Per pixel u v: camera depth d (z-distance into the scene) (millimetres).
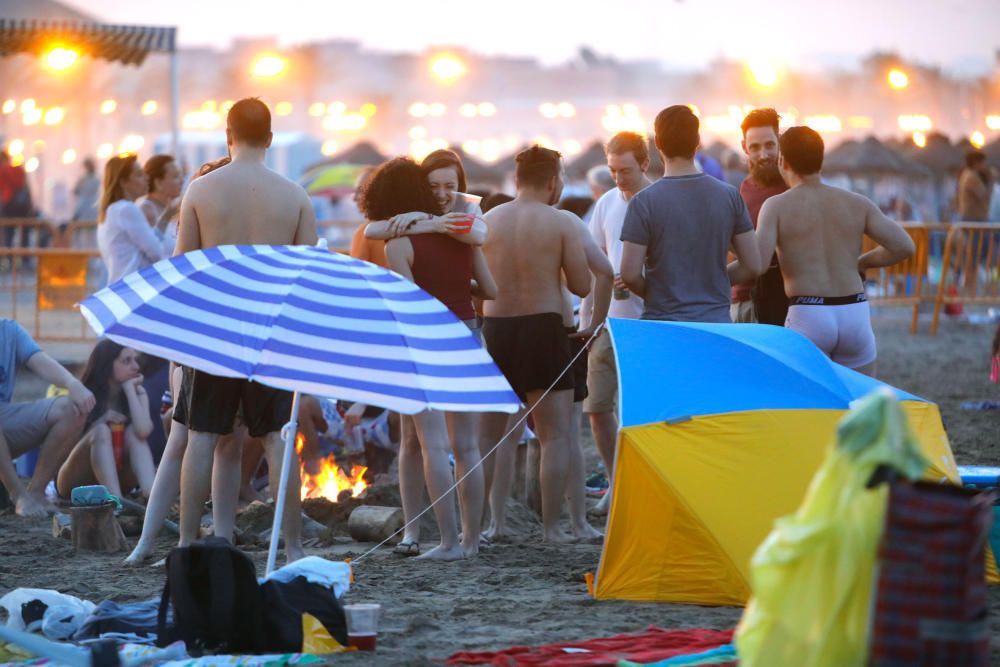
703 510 14391
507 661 11703
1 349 21281
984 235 48562
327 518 19781
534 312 17969
